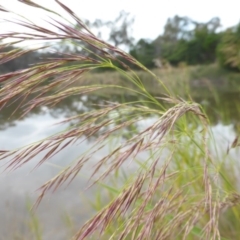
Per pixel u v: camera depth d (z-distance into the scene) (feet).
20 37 2.04
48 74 2.13
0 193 9.41
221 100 22.57
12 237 6.76
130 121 2.47
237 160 6.57
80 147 12.47
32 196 9.04
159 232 2.81
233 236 5.19
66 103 28.60
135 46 57.67
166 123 1.98
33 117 23.86
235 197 2.95
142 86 2.55
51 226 7.19
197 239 4.56
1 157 2.08
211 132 3.08
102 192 7.84
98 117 2.36
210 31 55.11
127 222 2.45
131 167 7.13
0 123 22.17
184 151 4.86
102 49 2.30
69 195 8.46
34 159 12.64
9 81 2.05
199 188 4.22
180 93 8.85
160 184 2.33
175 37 63.26
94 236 4.62
